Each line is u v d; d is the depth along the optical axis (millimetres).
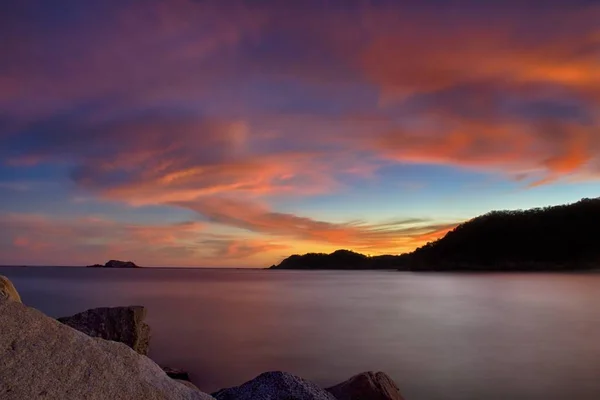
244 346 22438
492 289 74625
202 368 17656
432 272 185375
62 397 3201
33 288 73938
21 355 3416
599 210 164750
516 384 15258
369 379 8875
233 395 5328
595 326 30422
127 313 11898
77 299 51000
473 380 15812
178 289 80000
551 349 22016
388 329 29219
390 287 87062
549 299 54094
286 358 19625
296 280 136125
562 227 170500
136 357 4035
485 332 27859
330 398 5441
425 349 22016
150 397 3576
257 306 46094
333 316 37000
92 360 3660
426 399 13625
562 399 13586
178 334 26234
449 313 39406
